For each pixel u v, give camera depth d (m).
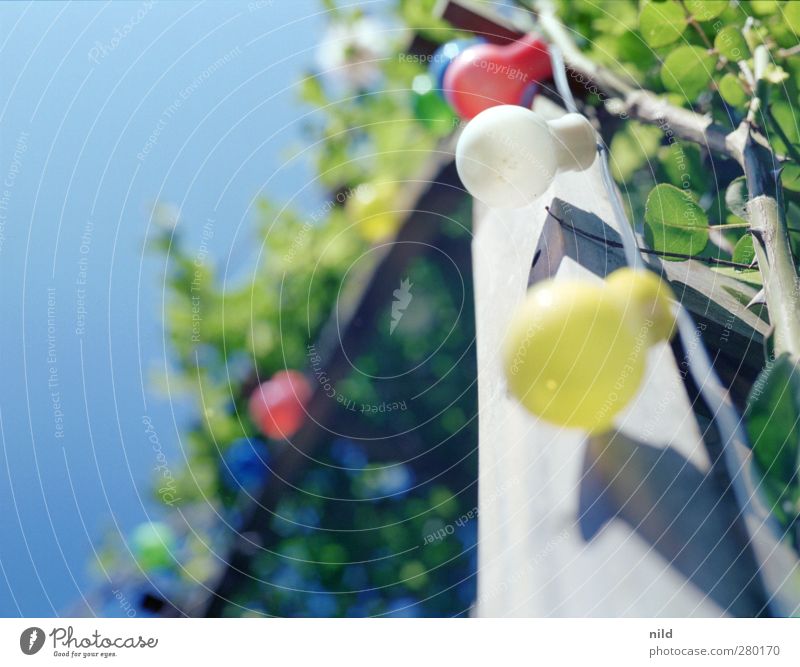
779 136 1.06
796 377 0.92
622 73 1.12
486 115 0.97
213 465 1.39
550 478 0.96
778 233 0.99
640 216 1.05
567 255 0.99
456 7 1.17
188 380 1.42
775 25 1.12
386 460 1.43
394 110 1.35
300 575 1.37
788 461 0.91
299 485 1.40
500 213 1.15
